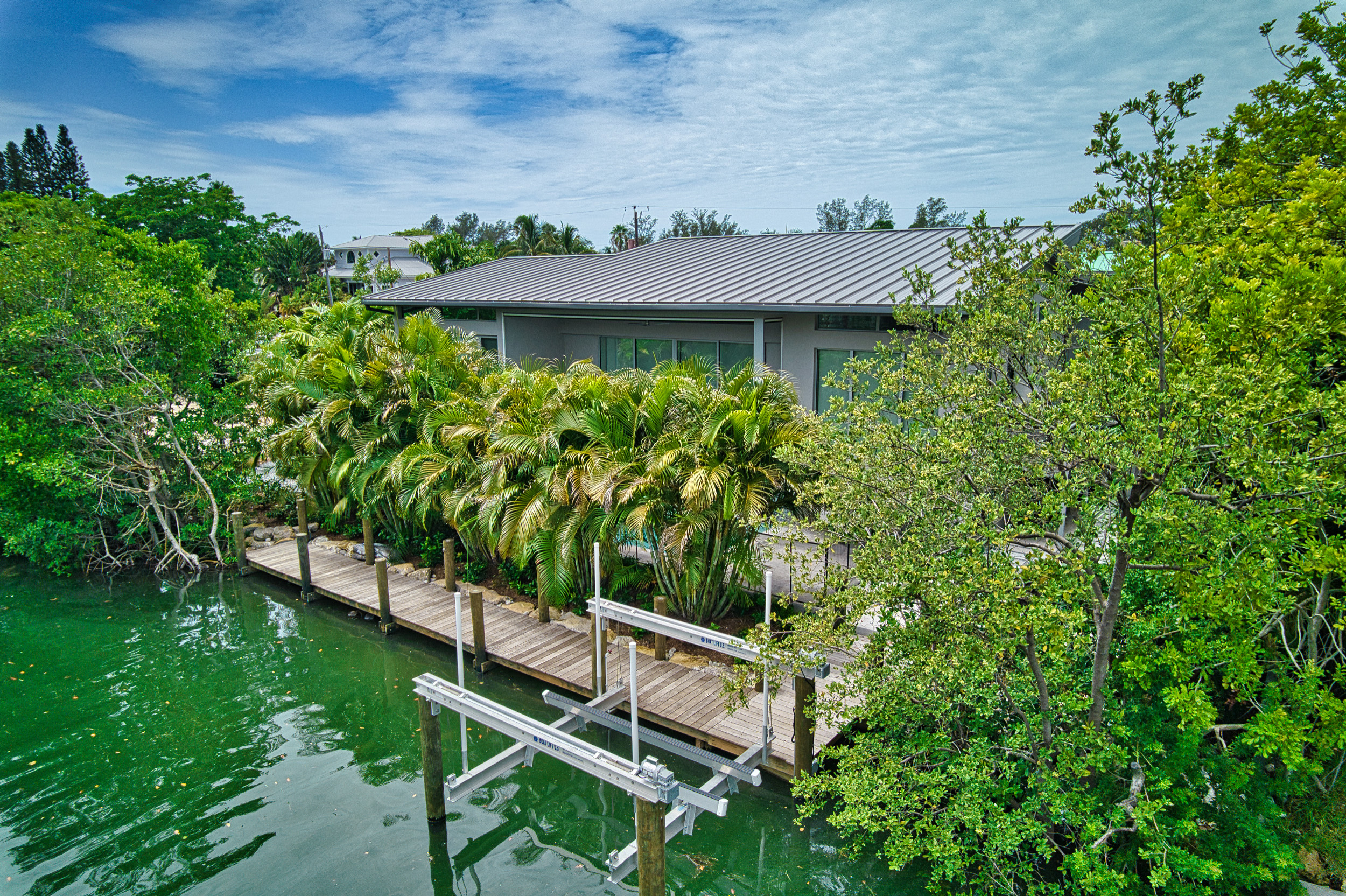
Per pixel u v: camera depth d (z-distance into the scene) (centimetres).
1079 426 511
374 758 895
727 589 1038
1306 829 640
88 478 1436
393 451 1412
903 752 644
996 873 595
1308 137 811
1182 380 484
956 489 587
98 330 1481
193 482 1625
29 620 1306
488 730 954
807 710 675
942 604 533
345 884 683
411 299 2169
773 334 1588
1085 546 545
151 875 690
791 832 739
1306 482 448
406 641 1169
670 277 1792
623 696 892
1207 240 603
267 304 4409
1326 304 556
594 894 677
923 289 728
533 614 1153
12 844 733
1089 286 641
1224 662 562
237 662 1141
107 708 1011
